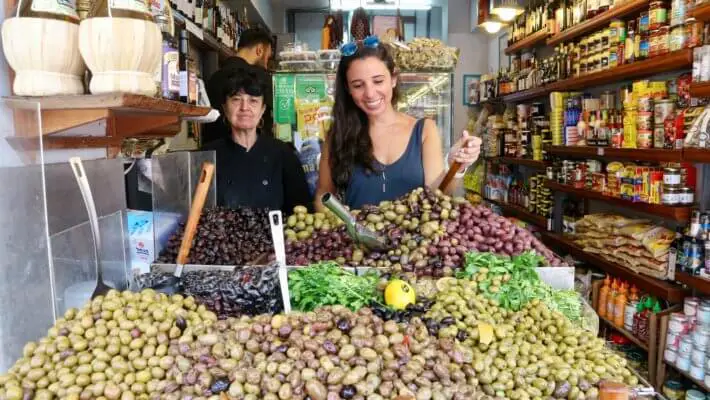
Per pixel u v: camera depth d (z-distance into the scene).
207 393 1.17
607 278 3.48
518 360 1.45
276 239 1.61
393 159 2.60
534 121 5.03
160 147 3.03
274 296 1.59
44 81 1.41
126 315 1.36
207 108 2.16
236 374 1.17
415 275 1.79
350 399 1.14
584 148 3.76
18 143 1.44
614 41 3.47
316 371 1.18
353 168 2.61
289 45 4.44
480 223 2.03
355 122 2.61
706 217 2.70
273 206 2.98
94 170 1.72
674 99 2.92
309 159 3.97
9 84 1.60
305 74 4.01
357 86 2.49
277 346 1.24
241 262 2.05
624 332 3.22
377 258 1.94
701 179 2.86
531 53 5.46
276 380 1.15
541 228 4.92
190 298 1.51
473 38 7.77
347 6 7.87
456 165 2.21
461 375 1.27
